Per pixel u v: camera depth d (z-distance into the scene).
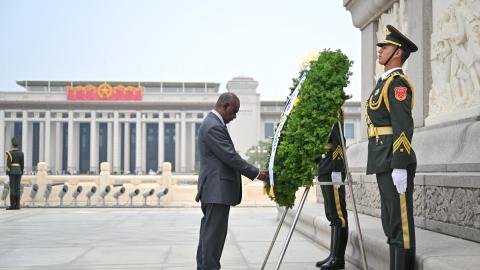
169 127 124.19
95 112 113.62
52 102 111.06
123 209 17.12
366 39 8.98
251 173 4.68
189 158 117.94
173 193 19.31
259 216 13.49
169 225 11.22
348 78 4.47
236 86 109.06
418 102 6.98
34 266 6.01
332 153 5.41
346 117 115.88
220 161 4.77
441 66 6.54
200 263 5.09
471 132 5.40
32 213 15.20
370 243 5.09
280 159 4.50
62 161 121.00
